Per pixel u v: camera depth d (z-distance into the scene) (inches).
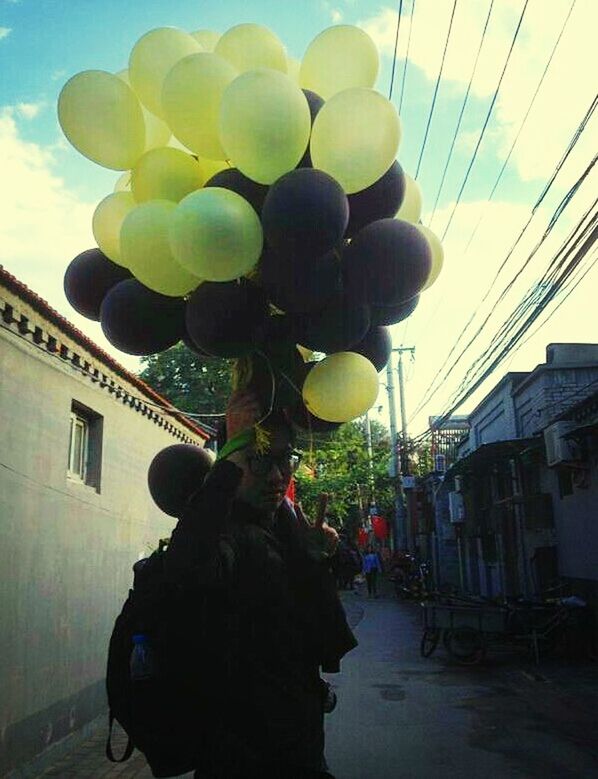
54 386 236.1
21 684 203.6
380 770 210.5
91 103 88.9
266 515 87.0
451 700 300.7
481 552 686.5
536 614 386.6
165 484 93.5
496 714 274.7
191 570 73.1
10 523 201.9
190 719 75.4
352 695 314.0
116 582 291.1
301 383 92.2
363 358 93.6
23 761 202.8
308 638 85.4
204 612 76.4
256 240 79.2
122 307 91.4
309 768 78.7
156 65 91.4
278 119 77.1
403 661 400.8
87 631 257.9
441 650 436.5
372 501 1128.2
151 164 89.8
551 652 398.0
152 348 95.3
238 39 94.4
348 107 80.4
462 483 736.3
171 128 87.9
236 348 85.7
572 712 274.7
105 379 272.8
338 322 86.4
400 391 960.3
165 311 92.7
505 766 212.4
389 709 286.7
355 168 82.2
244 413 85.6
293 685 80.9
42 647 219.3
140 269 85.0
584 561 419.8
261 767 76.0
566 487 453.7
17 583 204.4
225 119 78.7
